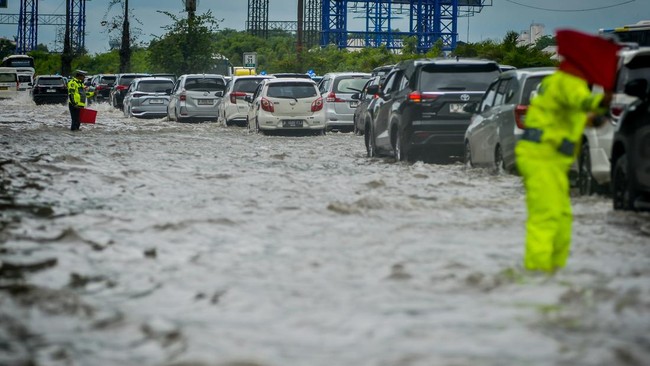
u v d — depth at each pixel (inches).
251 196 875.4
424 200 845.2
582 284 478.0
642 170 717.3
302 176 1080.8
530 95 1020.5
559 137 528.7
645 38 1567.4
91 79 4726.9
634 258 561.0
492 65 1272.1
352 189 940.6
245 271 521.0
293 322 402.6
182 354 352.8
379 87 1486.2
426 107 1246.3
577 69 527.8
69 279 501.4
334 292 464.1
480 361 339.0
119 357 354.9
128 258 561.0
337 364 337.4
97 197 860.0
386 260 553.9
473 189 942.4
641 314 409.4
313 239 633.6
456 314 414.3
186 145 1619.1
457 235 653.9
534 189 526.9
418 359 342.0
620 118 759.7
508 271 519.2
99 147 1539.1
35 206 788.6
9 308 430.6
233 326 397.4
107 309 432.8
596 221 709.9
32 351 363.6
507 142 1040.2
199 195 879.7
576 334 376.8
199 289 473.4
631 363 335.9
